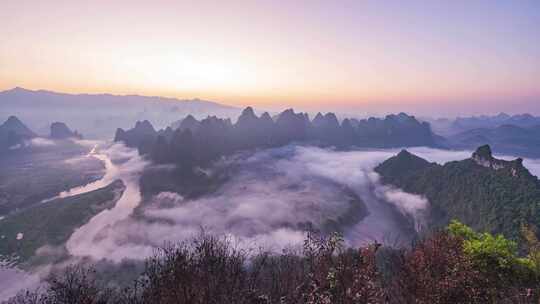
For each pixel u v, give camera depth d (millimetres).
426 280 7844
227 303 6113
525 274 9406
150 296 6195
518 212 61125
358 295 6684
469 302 7527
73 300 6484
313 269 7535
